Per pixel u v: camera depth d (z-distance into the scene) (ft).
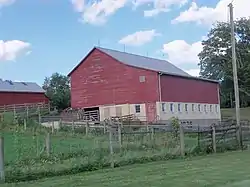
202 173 42.78
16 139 70.03
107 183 37.47
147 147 64.34
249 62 261.65
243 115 238.27
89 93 165.89
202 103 178.40
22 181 41.78
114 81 159.63
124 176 42.19
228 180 37.47
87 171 48.08
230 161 55.98
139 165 52.65
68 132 104.53
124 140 68.80
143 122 131.03
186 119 163.94
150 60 185.16
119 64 158.40
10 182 41.14
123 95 156.87
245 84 271.90
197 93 175.11
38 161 48.67
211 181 37.06
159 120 144.25
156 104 149.18
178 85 161.48
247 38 271.28
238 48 265.75
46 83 306.96
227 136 78.95
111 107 159.43
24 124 112.27
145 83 151.94
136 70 154.20
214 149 72.59
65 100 266.57
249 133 89.20
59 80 306.76
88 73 166.71
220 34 268.62
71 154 53.83
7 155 56.95
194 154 66.90
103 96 161.99
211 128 75.15
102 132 103.04
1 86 211.20
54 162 48.93
